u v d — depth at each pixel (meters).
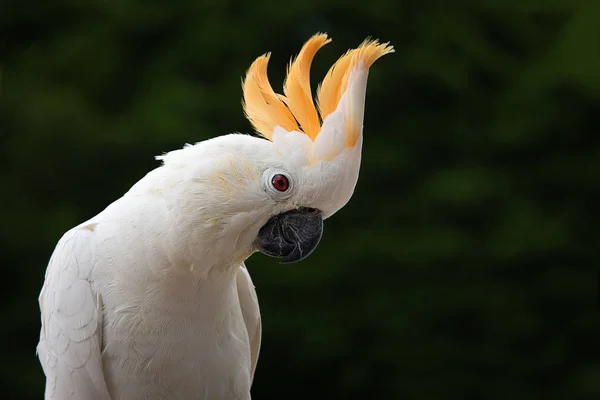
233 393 6.72
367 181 16.53
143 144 15.27
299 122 6.36
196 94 15.92
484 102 17.12
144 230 6.14
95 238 6.36
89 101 16.62
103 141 15.37
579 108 16.45
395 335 15.30
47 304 6.58
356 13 17.33
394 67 17.03
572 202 16.16
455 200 15.93
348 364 15.48
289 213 6.23
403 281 15.55
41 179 15.59
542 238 15.57
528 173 16.41
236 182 6.04
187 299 6.27
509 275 15.66
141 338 6.30
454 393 15.20
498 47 17.59
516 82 16.98
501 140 16.61
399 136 16.98
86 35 17.14
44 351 6.75
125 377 6.38
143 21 17.12
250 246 6.27
